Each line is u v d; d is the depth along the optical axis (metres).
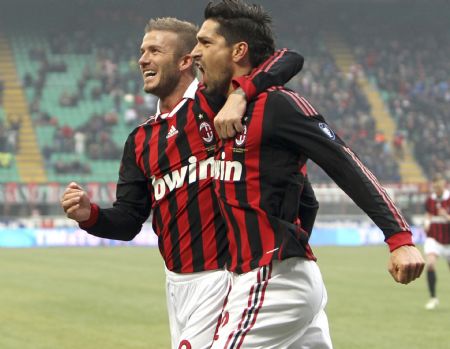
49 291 42.22
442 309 35.94
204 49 11.36
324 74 127.50
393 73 131.25
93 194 85.44
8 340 27.69
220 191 11.12
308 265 10.89
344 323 31.75
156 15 135.00
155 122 12.78
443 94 126.44
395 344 27.19
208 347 12.21
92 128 107.62
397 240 9.98
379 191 10.20
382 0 139.62
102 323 31.44
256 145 10.70
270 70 11.02
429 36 141.38
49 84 118.69
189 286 12.48
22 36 127.50
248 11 11.27
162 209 12.63
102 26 132.12
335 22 140.12
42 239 84.81
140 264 59.88
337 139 10.55
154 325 30.97
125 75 121.50
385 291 42.94
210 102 12.48
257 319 10.66
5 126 107.44
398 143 112.50
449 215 39.47
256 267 10.74
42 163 101.38
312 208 11.86
